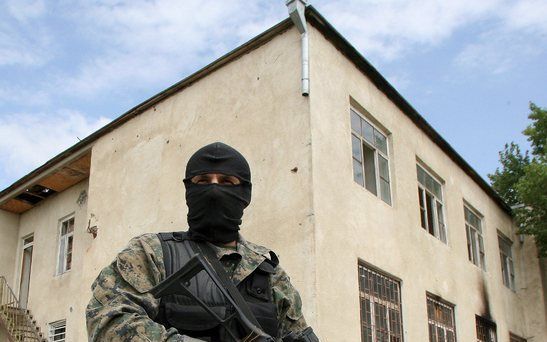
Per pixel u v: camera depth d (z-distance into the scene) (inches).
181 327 77.6
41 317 559.5
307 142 330.6
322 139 341.1
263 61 370.6
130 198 436.1
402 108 456.4
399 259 400.8
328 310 308.0
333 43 376.8
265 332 82.0
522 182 629.3
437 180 514.3
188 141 404.5
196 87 412.2
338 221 337.7
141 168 436.1
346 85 382.6
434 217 492.7
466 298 502.0
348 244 342.6
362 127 403.5
